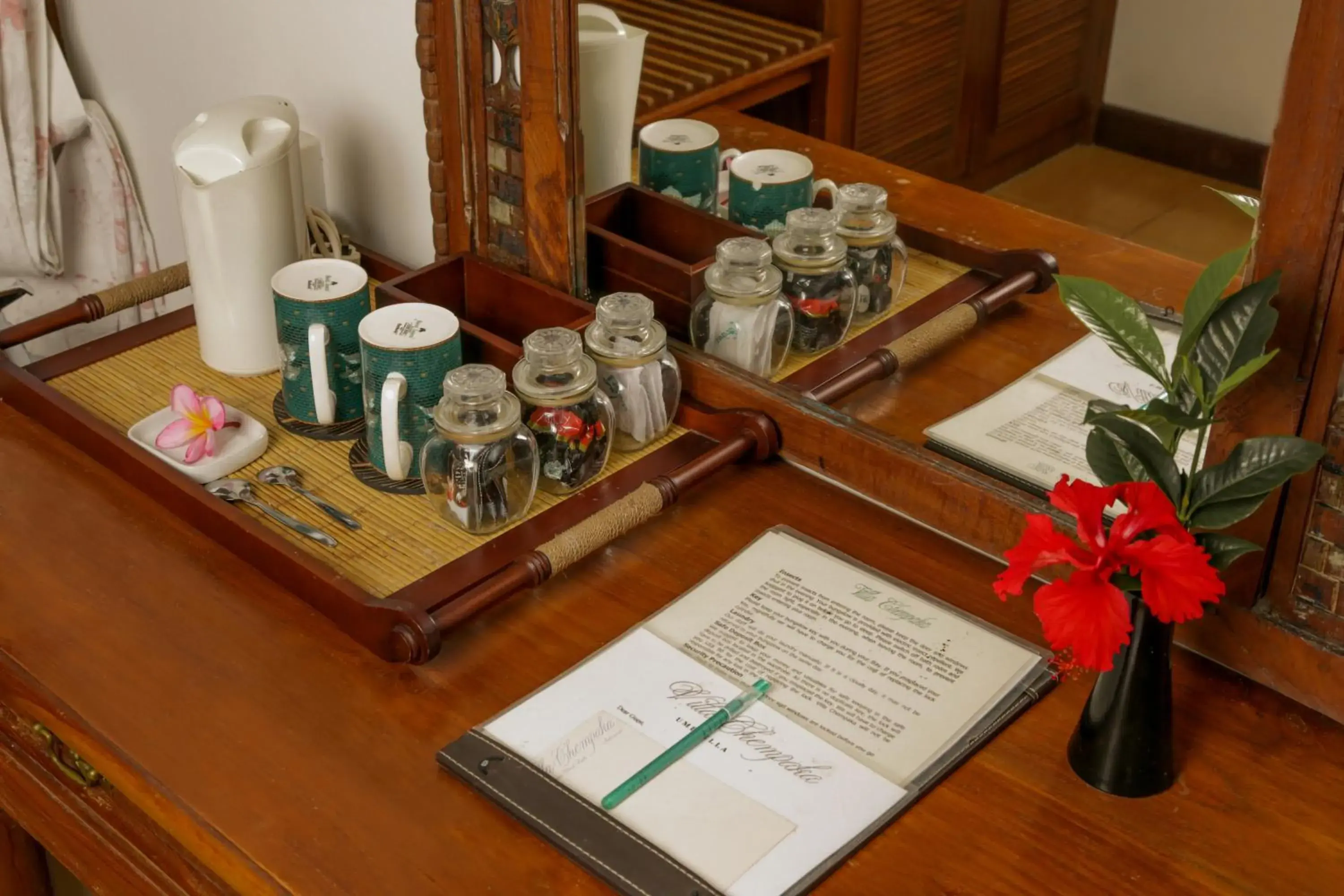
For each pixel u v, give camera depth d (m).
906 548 1.08
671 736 0.90
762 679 0.95
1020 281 0.98
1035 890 0.81
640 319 1.14
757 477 1.17
